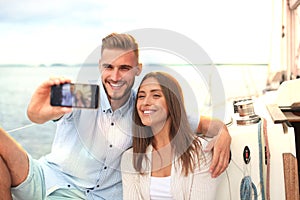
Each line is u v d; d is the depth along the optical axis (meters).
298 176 1.74
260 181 1.62
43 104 1.50
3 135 1.58
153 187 1.55
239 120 1.72
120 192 1.71
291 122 1.77
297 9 3.20
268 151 1.61
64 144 1.72
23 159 1.62
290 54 3.37
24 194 1.65
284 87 1.93
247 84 3.44
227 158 1.55
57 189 1.70
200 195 1.53
